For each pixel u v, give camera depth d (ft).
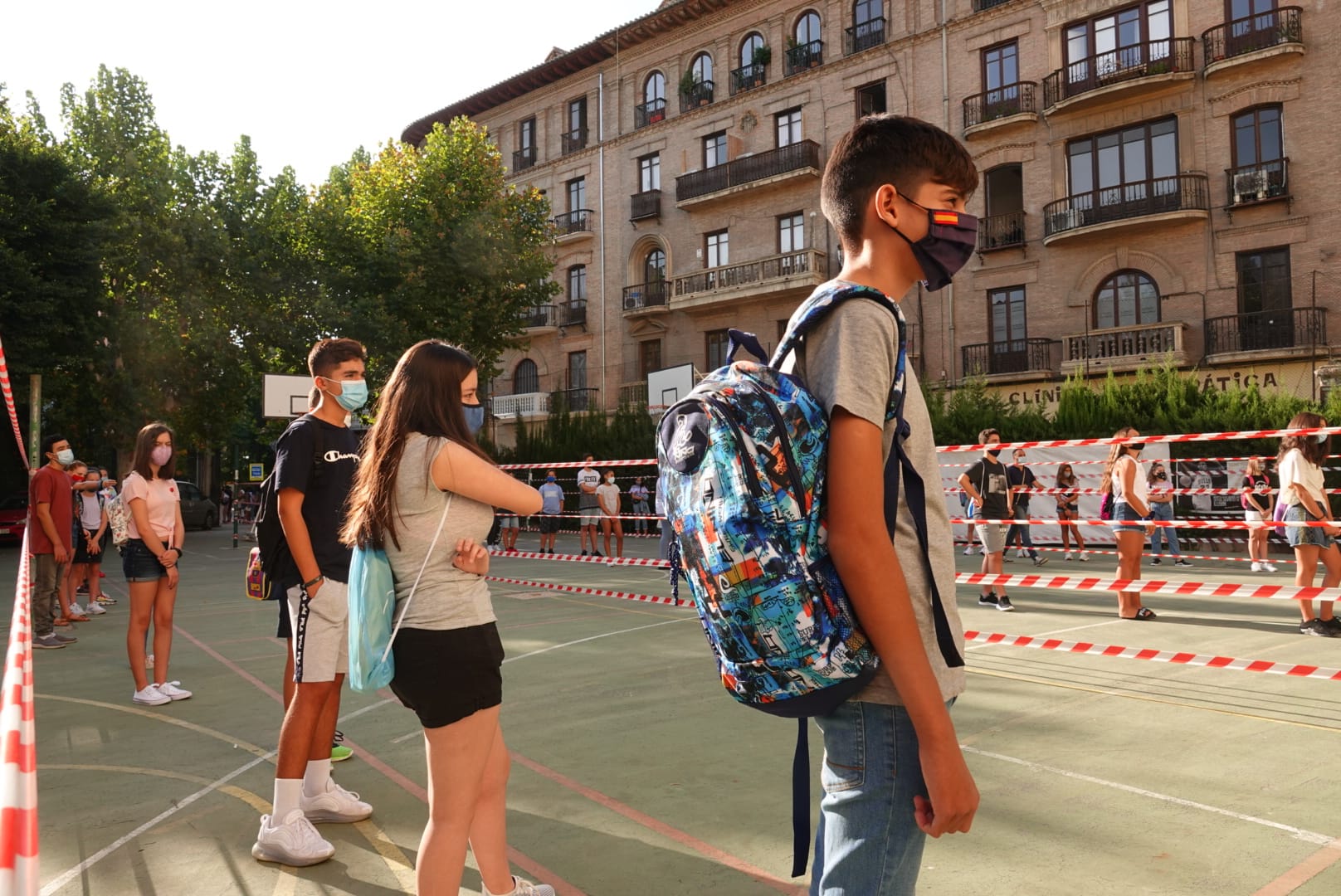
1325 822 10.36
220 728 16.01
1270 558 45.01
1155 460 42.83
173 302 82.12
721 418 4.17
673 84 97.81
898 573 4.00
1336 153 61.05
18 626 6.04
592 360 104.12
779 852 10.05
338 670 10.99
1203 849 9.71
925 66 79.46
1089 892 8.79
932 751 3.90
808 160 85.61
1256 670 14.55
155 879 9.73
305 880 9.70
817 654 4.03
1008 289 75.25
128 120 83.56
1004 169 76.59
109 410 76.89
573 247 106.42
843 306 4.34
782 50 89.30
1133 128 69.31
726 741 14.47
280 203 84.99
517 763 13.46
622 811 11.40
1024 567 42.34
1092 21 71.05
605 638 24.68
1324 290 61.26
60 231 70.03
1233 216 64.90
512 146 112.57
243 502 118.11
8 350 67.21
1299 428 23.03
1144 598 30.14
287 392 62.34
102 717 16.81
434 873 7.33
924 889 8.93
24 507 67.41
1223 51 65.31
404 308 82.79
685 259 96.07
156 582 18.16
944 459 57.98
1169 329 66.23
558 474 84.23
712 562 4.12
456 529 7.64
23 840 2.31
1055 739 13.93
